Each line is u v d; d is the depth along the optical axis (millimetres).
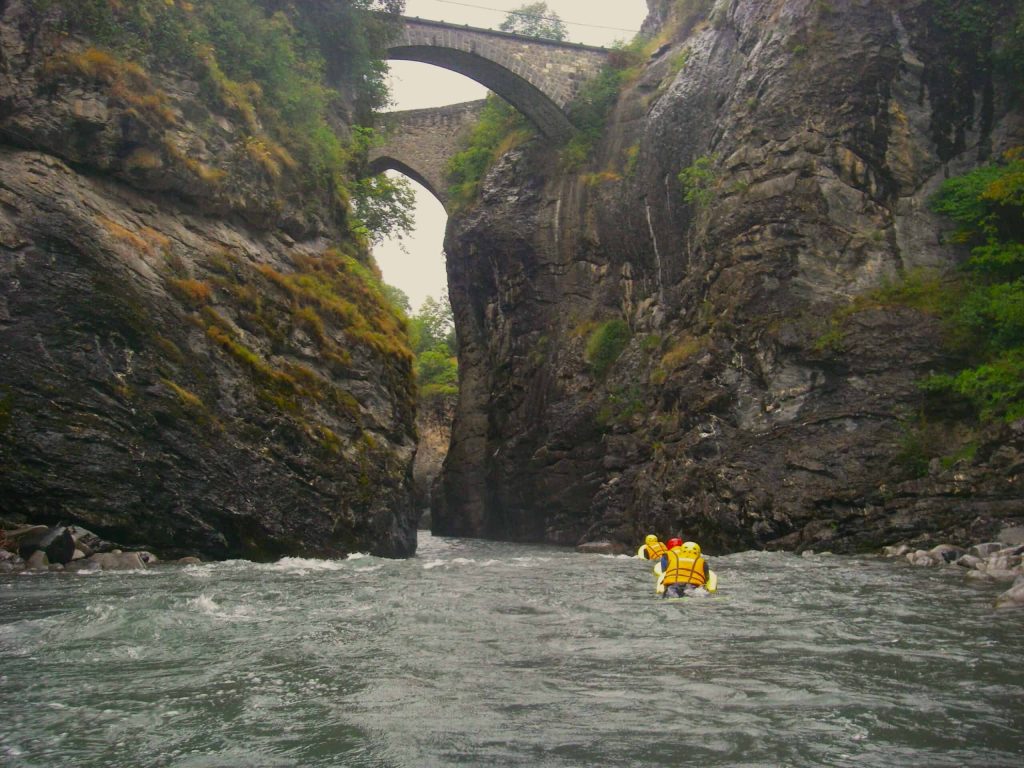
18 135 18625
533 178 43094
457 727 5812
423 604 11523
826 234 27094
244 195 23078
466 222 44906
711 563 18344
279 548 20016
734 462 24547
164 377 18750
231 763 5137
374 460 23359
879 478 22078
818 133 28062
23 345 17094
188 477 18688
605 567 18797
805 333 25203
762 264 27250
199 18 25422
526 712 6164
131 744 5469
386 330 26703
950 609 11047
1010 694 6613
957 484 20656
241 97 24641
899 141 27656
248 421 20125
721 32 35000
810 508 22422
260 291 22250
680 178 32406
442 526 47625
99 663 7641
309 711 6195
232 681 7027
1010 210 25031
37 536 16281
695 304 30391
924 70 28031
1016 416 20438
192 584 13594
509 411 41562
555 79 42469
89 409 17531
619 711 6180
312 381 22312
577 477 35781
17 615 10047
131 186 20500
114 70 20422
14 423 16656
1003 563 15945
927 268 26266
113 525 17391
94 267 18234
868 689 6773
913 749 5344
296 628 9477
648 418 31234
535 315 41031
